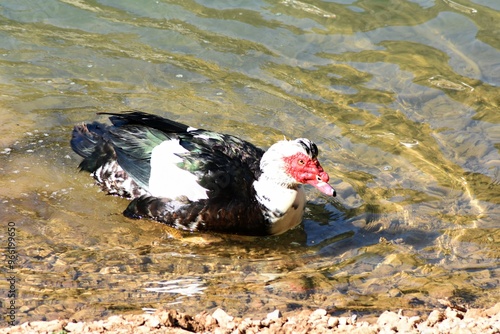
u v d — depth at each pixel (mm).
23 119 10828
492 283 7836
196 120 10906
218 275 8117
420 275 8055
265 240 9000
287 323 6738
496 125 10914
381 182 9930
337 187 9844
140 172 9250
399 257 8453
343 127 10906
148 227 9102
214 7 13297
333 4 13391
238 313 7246
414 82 11789
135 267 8203
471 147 10523
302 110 11227
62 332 6340
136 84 11633
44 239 8641
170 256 8484
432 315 6824
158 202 9039
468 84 11719
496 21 13047
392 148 10516
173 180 8984
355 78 11867
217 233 9023
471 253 8492
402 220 9203
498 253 8469
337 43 12578
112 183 9633
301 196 9039
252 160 9117
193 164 8938
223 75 11859
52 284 7699
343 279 8016
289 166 8648
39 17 12930
